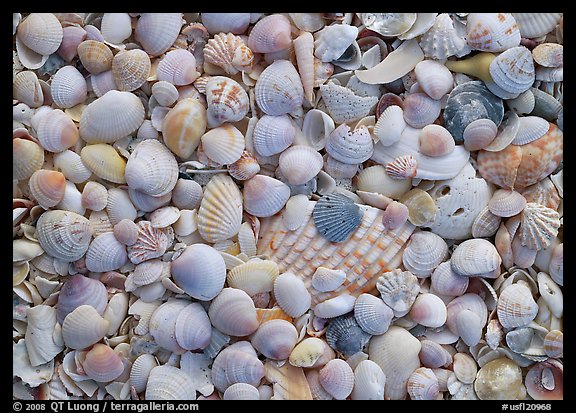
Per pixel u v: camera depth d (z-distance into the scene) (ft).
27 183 2.17
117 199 2.17
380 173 2.19
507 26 2.18
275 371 2.19
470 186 2.19
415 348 2.19
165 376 2.17
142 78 2.18
